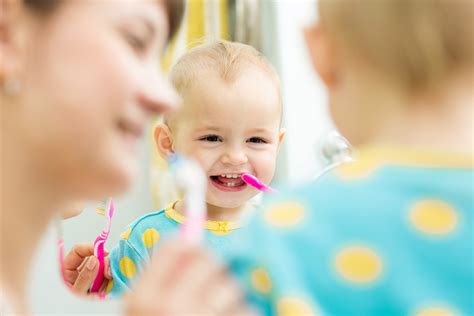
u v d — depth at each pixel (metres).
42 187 0.49
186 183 0.51
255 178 0.94
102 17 0.47
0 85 0.47
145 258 0.93
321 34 0.51
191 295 0.45
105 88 0.47
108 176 0.49
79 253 0.86
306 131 1.63
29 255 0.52
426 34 0.46
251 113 0.95
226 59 0.99
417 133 0.47
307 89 1.64
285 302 0.44
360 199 0.46
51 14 0.47
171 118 0.99
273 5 1.60
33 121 0.47
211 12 1.46
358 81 0.49
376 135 0.48
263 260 0.46
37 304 0.71
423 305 0.43
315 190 0.48
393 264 0.44
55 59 0.47
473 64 0.47
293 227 0.47
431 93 0.47
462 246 0.44
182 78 0.98
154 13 0.50
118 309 0.77
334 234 0.46
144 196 1.39
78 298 0.75
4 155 0.48
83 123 0.47
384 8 0.47
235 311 0.46
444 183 0.45
